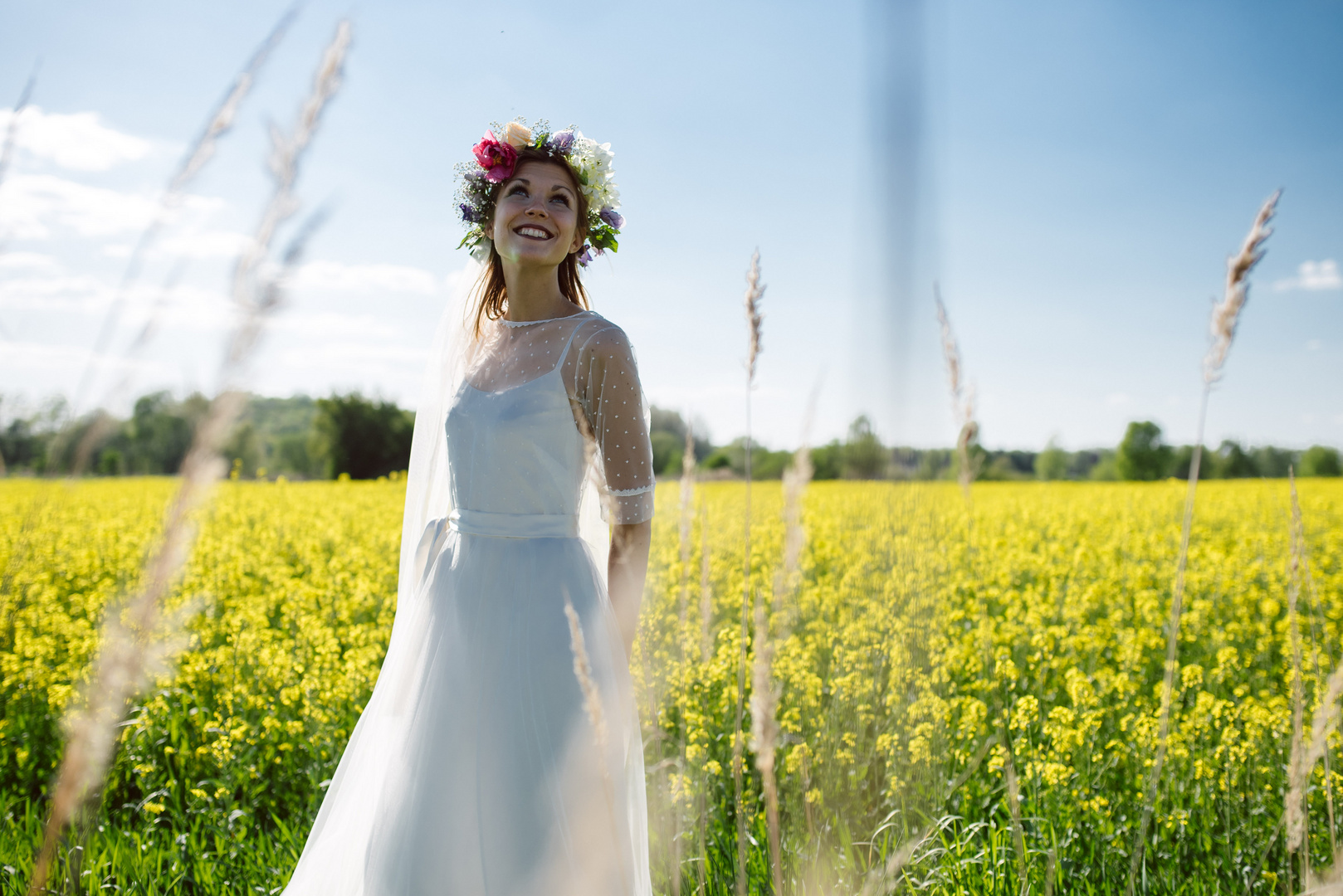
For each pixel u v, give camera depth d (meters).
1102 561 7.76
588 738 2.00
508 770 2.01
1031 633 5.01
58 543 8.12
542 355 2.23
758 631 1.13
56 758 3.70
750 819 2.89
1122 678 3.99
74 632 4.95
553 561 2.17
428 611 2.26
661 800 2.55
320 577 6.50
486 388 2.30
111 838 2.97
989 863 2.63
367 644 4.74
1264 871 2.69
